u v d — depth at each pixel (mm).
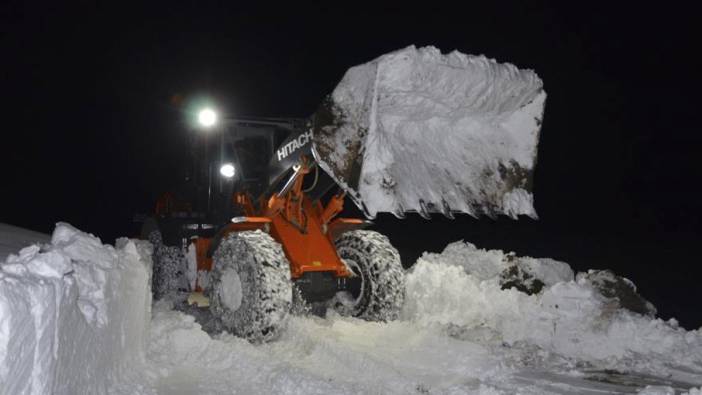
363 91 5480
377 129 5348
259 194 6691
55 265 3104
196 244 7141
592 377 5117
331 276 6508
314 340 5691
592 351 5809
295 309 6418
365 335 6102
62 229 4082
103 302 3768
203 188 7504
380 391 4605
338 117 5547
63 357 3070
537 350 5777
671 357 5617
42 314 2777
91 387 3557
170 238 7363
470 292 6867
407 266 11703
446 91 5805
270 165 6383
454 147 5906
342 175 5387
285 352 5547
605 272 7113
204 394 4469
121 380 4152
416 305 6977
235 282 5914
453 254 7875
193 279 7094
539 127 6109
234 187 6941
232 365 5129
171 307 7121
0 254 4473
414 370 5188
